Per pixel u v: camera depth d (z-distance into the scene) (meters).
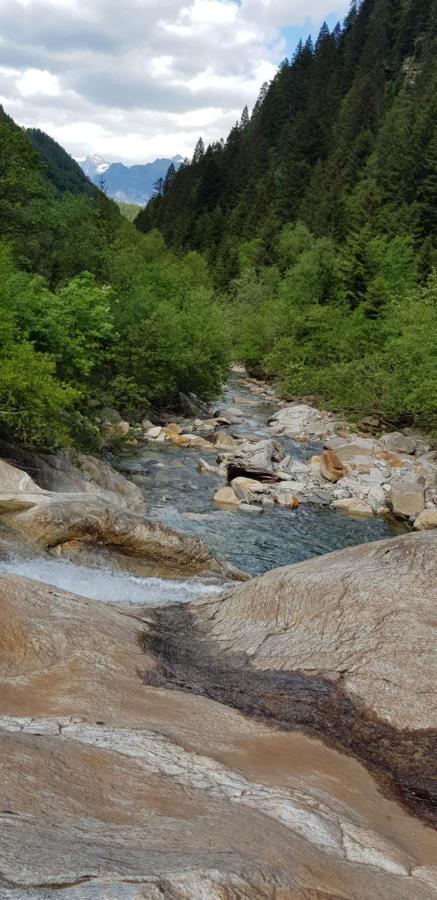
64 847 2.53
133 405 32.06
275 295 70.50
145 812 3.26
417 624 6.64
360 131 120.38
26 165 30.06
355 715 5.82
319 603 7.32
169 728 4.79
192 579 12.62
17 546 11.44
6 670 5.61
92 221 39.56
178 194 154.25
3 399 17.44
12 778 3.22
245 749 4.78
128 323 34.00
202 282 85.81
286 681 6.36
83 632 6.64
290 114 155.00
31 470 17.02
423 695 5.95
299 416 36.31
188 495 21.88
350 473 25.75
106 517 12.27
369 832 3.77
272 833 3.28
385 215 76.81
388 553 7.85
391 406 34.78
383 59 144.50
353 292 55.16
